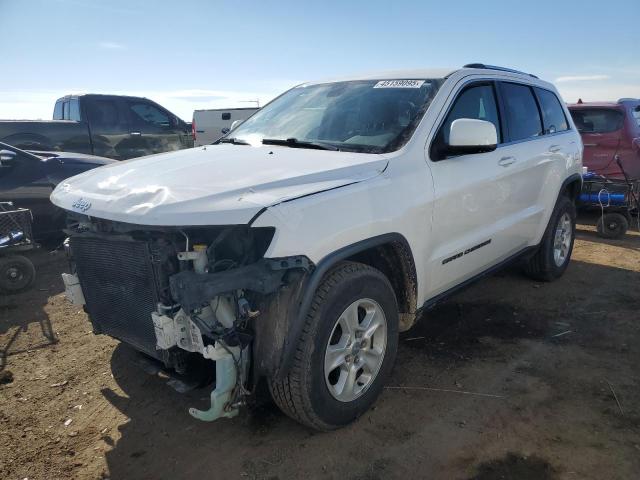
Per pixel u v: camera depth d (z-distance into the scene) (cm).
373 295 291
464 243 366
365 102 372
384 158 311
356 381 299
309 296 252
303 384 260
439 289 360
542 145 471
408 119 343
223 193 251
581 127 900
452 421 299
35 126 983
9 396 338
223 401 249
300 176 273
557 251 534
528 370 356
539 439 281
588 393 326
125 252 272
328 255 260
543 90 510
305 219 251
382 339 304
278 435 292
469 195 360
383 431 292
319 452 276
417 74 389
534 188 461
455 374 352
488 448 275
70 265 326
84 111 1054
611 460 263
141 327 281
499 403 316
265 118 421
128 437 294
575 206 566
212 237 258
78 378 359
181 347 258
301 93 431
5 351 402
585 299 487
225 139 416
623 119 861
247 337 252
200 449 282
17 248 535
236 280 238
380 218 285
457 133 327
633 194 729
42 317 469
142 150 1146
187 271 245
